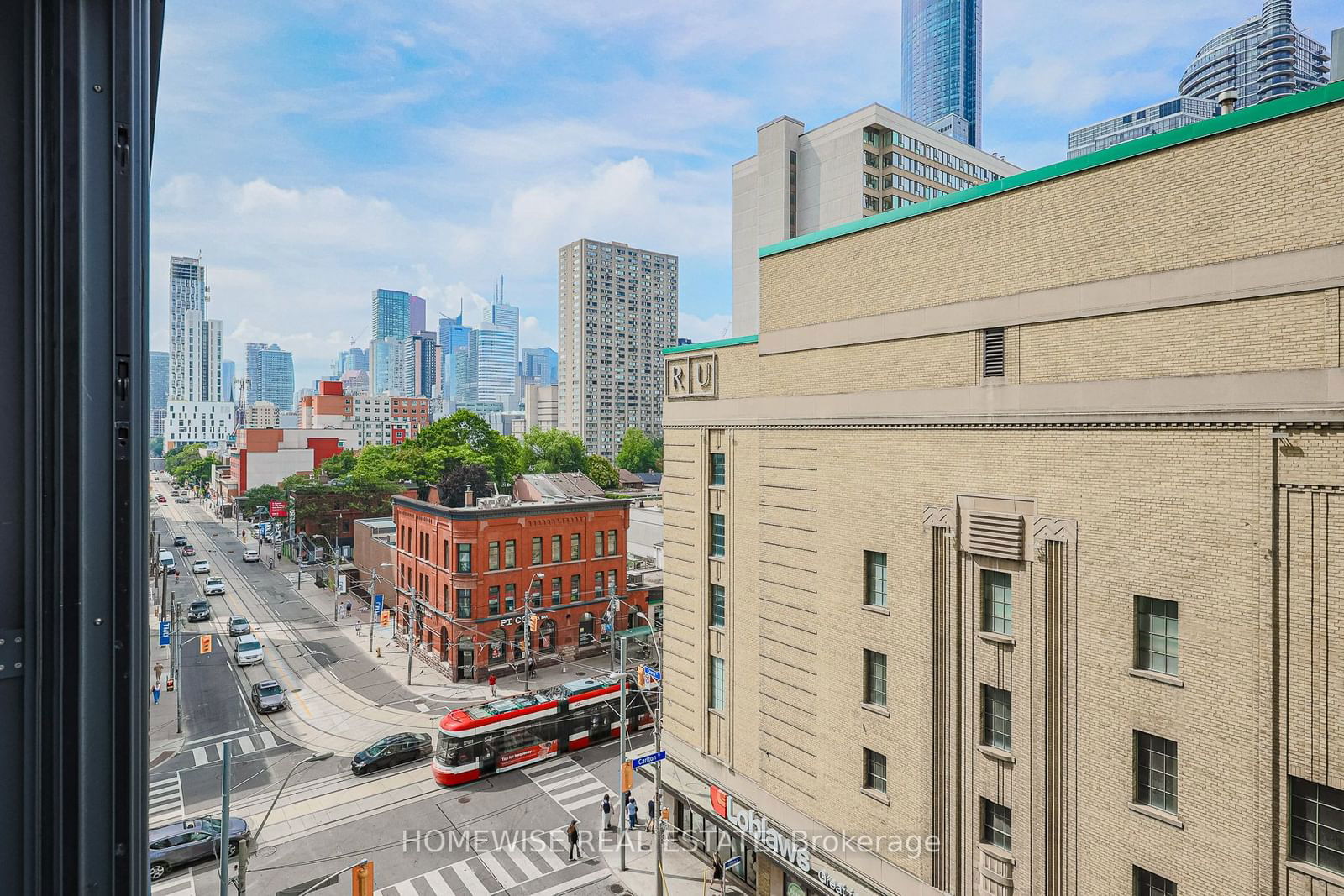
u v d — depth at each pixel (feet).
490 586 163.84
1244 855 46.21
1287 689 44.65
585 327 629.92
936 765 63.41
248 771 118.01
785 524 79.41
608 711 132.87
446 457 334.85
